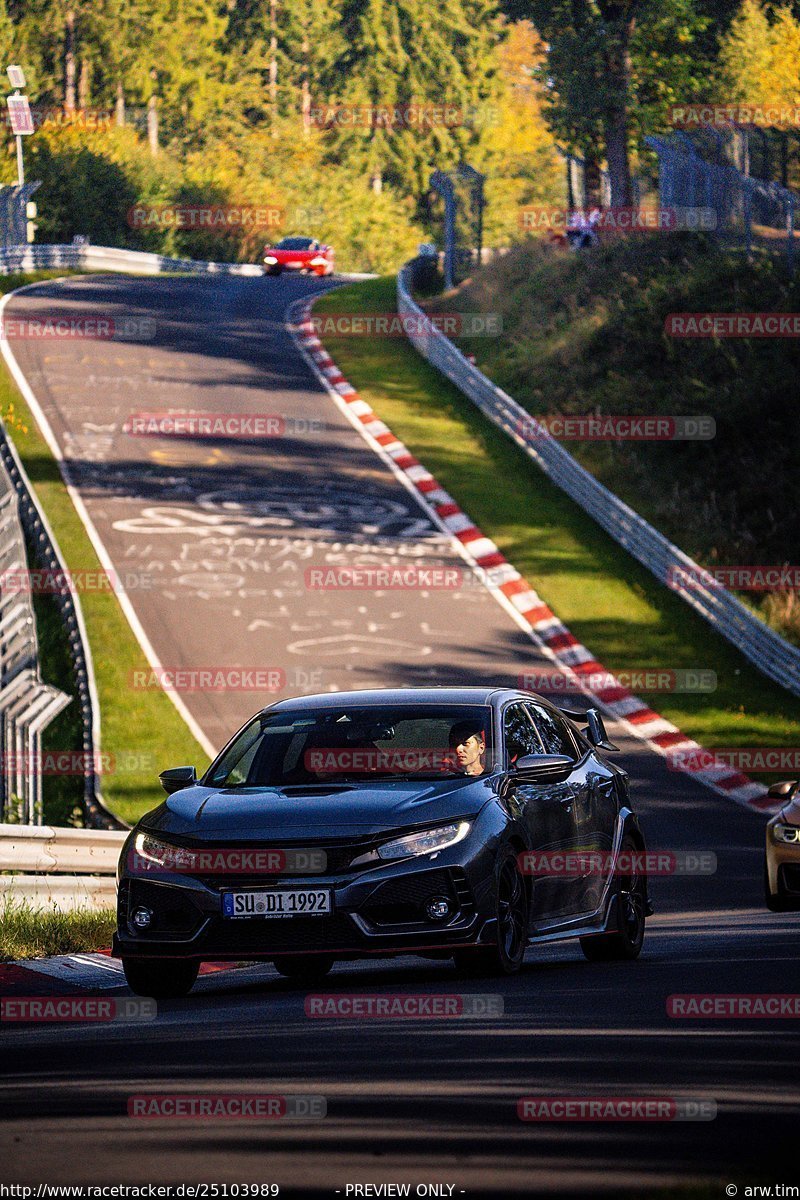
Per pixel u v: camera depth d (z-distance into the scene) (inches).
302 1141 554.6
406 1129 572.4
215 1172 507.5
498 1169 504.1
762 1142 542.0
